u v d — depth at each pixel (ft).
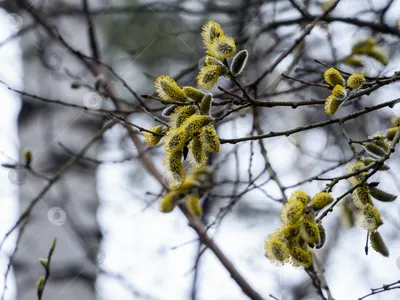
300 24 19.69
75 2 24.29
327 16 18.24
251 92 19.40
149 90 30.63
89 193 21.66
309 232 10.31
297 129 11.73
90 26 20.39
